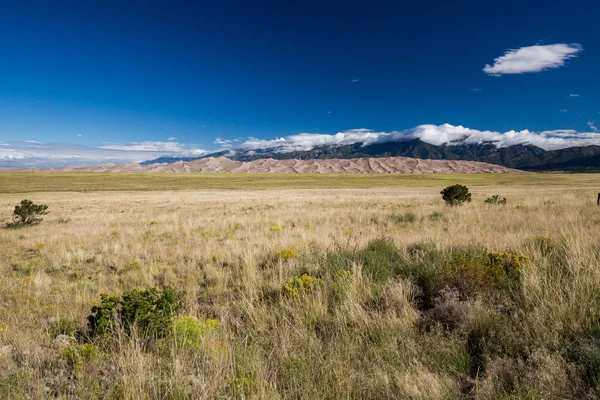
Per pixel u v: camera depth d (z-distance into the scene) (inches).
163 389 110.5
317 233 453.7
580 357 108.5
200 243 428.8
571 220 378.6
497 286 179.5
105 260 361.7
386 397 104.3
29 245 474.6
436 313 159.3
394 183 4264.3
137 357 123.2
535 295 156.3
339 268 240.2
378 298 189.2
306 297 183.0
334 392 104.8
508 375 108.7
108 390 108.2
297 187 3373.5
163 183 4092.0
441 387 103.2
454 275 186.9
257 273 263.1
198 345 140.6
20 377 116.0
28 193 2477.9
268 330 161.2
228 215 809.5
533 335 128.6
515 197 1071.0
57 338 157.8
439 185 3806.6
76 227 665.6
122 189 3065.9
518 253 236.1
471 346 135.0
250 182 4392.2
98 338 152.2
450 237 339.3
